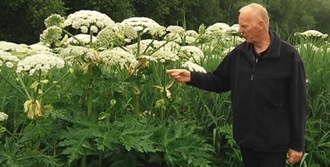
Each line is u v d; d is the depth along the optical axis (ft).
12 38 75.20
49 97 15.02
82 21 14.52
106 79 14.53
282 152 14.74
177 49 17.97
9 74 18.40
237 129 15.06
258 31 14.33
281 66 14.35
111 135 14.11
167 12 93.97
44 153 14.89
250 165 15.56
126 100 16.75
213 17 111.45
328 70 21.02
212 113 18.97
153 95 17.81
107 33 14.66
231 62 15.37
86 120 14.80
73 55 14.23
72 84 15.51
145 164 16.15
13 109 17.76
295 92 14.29
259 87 14.47
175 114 18.40
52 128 14.79
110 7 82.94
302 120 14.34
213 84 15.85
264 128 14.57
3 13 73.87
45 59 13.35
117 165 15.11
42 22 74.43
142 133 14.47
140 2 90.27
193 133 17.72
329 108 20.01
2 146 14.39
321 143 18.89
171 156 14.89
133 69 15.17
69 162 13.58
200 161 14.98
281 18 132.67
